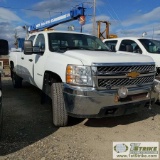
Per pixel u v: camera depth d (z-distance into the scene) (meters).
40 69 5.51
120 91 4.06
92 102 3.97
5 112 5.58
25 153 3.53
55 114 4.46
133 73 4.26
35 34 6.44
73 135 4.25
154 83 4.71
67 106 4.22
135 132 4.43
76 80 4.05
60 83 4.50
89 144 3.90
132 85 4.30
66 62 4.31
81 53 4.45
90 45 5.78
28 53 5.41
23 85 9.39
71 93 4.08
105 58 4.16
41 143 3.89
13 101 6.70
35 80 5.97
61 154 3.53
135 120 5.11
